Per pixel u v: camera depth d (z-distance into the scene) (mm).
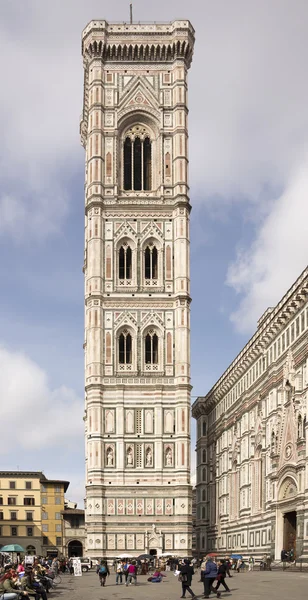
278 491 103312
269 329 110062
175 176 143625
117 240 140625
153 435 132875
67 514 193250
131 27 148250
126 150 146125
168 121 146500
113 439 132500
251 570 107312
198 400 169500
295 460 96188
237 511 133500
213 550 154000
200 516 165125
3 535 191000
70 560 123062
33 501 193625
